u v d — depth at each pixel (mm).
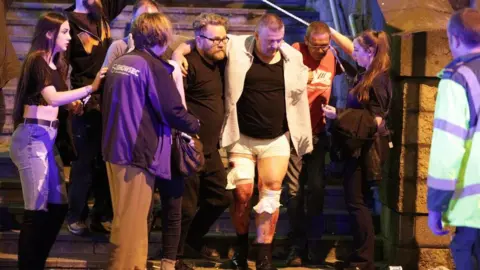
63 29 14812
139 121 13930
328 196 18875
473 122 12148
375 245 18234
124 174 14055
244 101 15992
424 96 16938
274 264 17344
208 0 25688
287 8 25844
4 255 17062
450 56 16781
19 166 14906
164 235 15352
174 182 15109
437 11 18516
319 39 16234
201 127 15781
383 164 16703
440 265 17203
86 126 16609
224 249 17688
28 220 15172
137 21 14266
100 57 16906
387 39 16125
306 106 16234
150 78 13945
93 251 17281
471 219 12195
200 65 15727
